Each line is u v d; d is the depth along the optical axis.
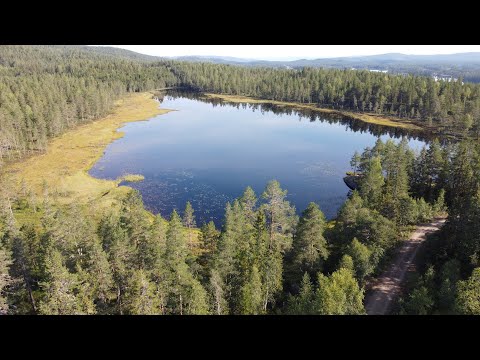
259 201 103.44
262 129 198.88
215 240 66.12
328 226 85.75
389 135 183.25
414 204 74.00
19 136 145.12
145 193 111.06
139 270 50.72
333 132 191.75
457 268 52.66
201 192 112.38
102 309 50.81
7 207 90.12
